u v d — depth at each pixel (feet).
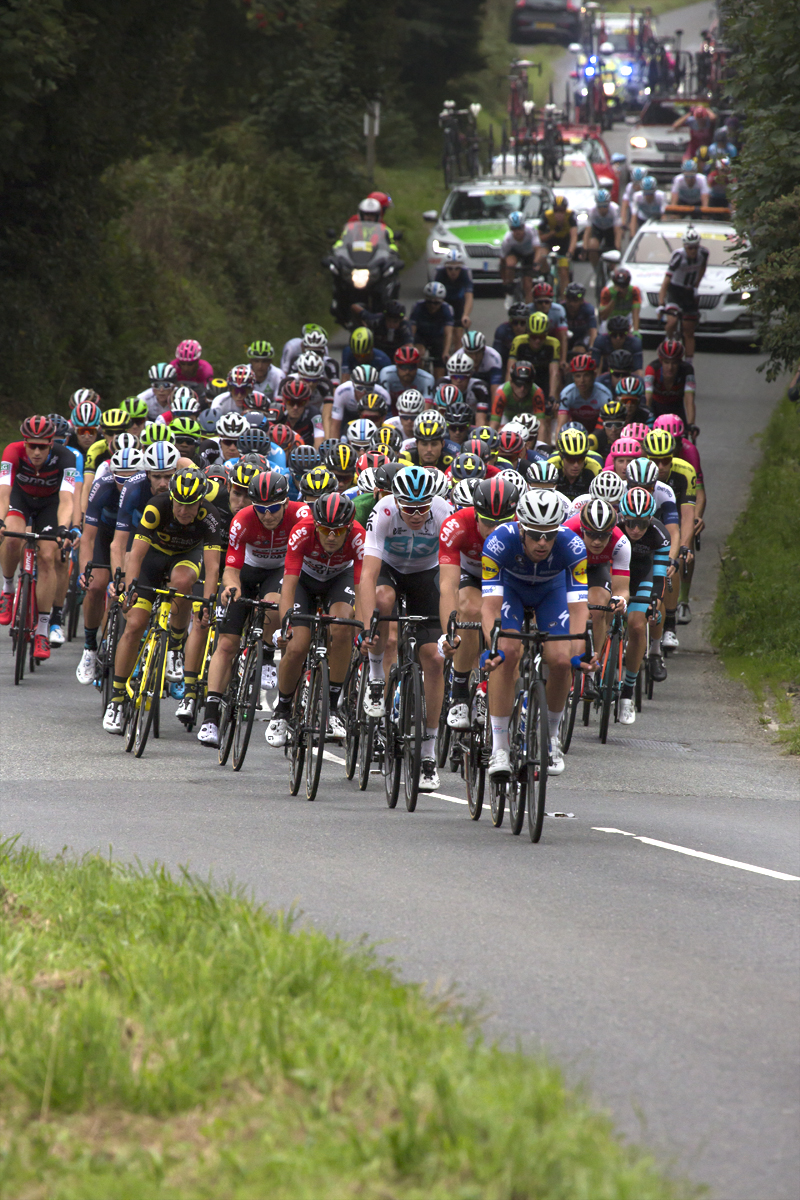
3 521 133.08
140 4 253.24
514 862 76.13
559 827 88.22
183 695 114.01
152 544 110.93
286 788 100.68
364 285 299.99
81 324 278.05
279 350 330.95
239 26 329.93
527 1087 39.24
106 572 125.49
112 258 294.25
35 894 60.08
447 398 167.53
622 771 111.75
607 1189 34.55
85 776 100.37
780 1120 42.47
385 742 98.89
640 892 69.97
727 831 89.20
